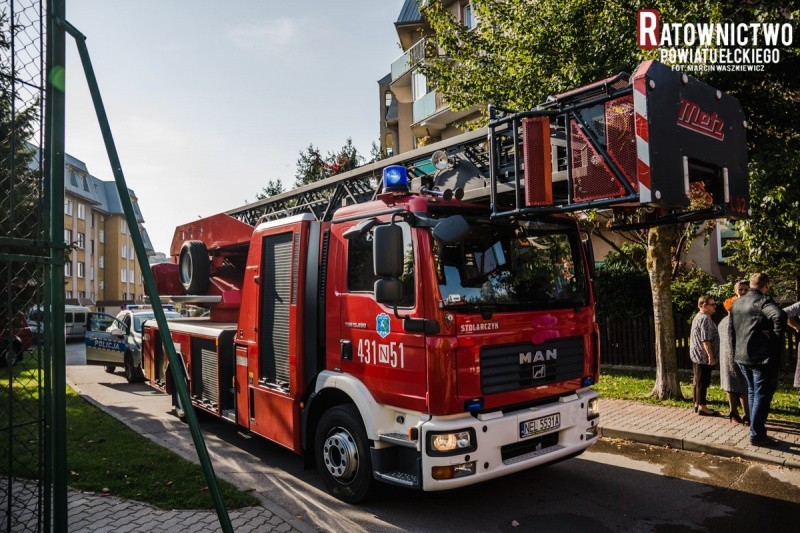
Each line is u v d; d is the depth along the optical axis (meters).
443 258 4.35
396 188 4.74
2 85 3.07
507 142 5.11
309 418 5.36
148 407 9.40
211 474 3.06
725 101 4.30
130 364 12.07
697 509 4.67
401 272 4.24
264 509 4.49
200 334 7.33
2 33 3.07
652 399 8.49
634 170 3.76
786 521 4.39
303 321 5.40
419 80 21.72
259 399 5.97
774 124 7.05
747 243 8.49
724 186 4.19
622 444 6.63
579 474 5.61
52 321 3.18
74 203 46.19
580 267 5.30
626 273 12.04
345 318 4.98
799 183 6.40
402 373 4.37
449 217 4.18
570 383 4.94
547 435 4.71
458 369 4.16
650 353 11.48
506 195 5.03
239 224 8.02
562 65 8.48
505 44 9.63
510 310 4.52
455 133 21.34
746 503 4.76
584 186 4.07
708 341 7.24
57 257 3.19
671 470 5.66
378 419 4.55
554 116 4.37
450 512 4.70
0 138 3.09
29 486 3.35
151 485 5.03
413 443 4.22
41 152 3.21
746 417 6.90
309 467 5.41
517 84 9.09
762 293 6.14
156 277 9.42
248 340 6.23
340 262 5.12
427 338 4.19
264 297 6.01
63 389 3.24
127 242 56.31
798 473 5.41
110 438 6.86
